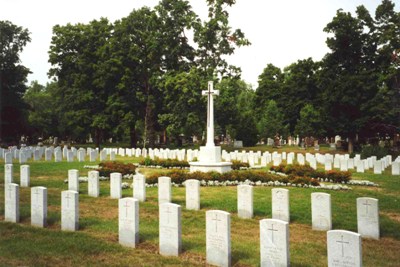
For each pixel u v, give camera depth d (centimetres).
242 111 6194
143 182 1534
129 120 4950
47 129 7900
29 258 852
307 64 6128
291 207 1391
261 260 802
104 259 857
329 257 730
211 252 849
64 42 5159
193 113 4594
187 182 1412
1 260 839
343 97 4675
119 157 4088
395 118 4731
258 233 1090
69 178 1730
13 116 5706
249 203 1282
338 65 5169
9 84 5569
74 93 5116
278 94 6725
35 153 3319
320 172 2134
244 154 3422
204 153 2234
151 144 5291
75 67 5247
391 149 5072
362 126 4681
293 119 6231
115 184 1588
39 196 1139
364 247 976
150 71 5231
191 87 4444
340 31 4950
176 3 5066
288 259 781
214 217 845
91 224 1161
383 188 1916
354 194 1675
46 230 1081
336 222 1202
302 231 1130
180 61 5384
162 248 918
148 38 5050
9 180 1825
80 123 5222
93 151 3394
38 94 8612
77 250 912
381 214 1338
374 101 4625
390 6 4978
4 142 6231
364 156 3725
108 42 5112
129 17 5228
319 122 5147
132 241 960
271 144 6756
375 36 5006
